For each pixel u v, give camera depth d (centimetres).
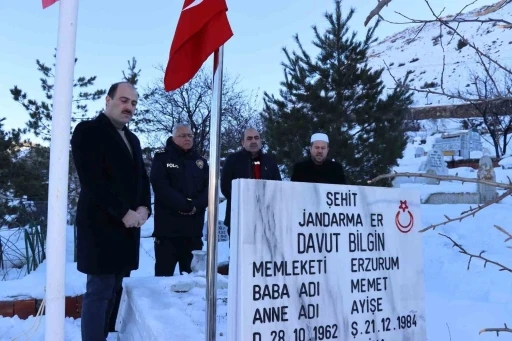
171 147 490
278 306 220
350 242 245
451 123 3538
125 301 393
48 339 229
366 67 1008
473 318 409
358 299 243
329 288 235
